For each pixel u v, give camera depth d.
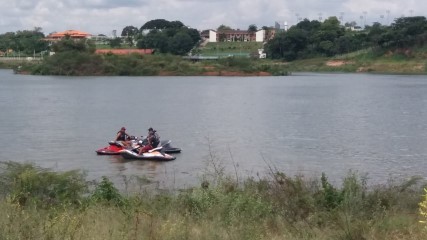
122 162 29.81
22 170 14.66
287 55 199.75
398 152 33.19
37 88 99.50
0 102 70.88
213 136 40.97
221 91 95.50
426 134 41.59
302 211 11.88
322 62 189.38
